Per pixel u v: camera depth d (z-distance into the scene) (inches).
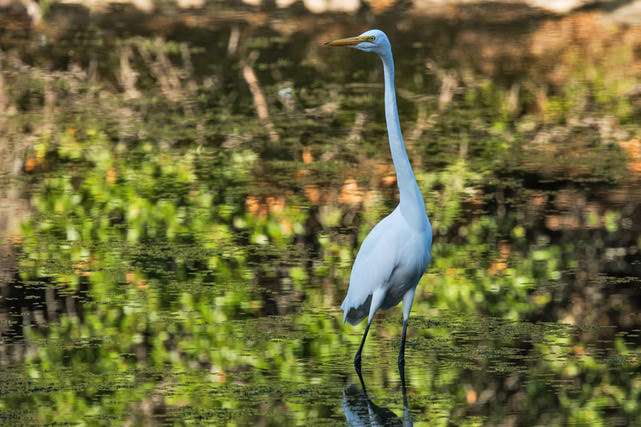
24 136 689.0
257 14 1187.3
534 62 955.3
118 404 315.3
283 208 544.4
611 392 324.8
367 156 649.0
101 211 538.0
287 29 1107.9
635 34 1089.4
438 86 859.4
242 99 812.6
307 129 716.7
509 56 981.8
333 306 410.3
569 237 501.7
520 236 502.9
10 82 852.0
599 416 306.0
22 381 333.1
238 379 337.1
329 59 968.3
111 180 593.6
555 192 572.4
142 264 457.7
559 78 886.4
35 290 421.7
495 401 318.0
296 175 606.5
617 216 531.5
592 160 636.1
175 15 1176.8
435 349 365.1
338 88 851.4
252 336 376.8
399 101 806.5
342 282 438.0
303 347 367.6
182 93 829.2
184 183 589.3
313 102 799.1
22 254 467.8
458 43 1046.4
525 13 1213.1
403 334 350.9
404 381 335.6
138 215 529.7
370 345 370.3
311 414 308.5
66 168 617.6
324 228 514.3
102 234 500.1
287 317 396.8
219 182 591.8
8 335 374.3
